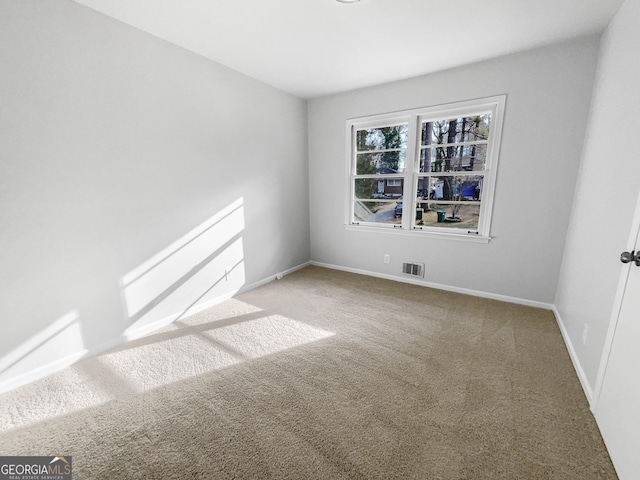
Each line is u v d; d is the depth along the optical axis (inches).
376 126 134.9
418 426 56.2
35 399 64.4
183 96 95.3
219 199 112.2
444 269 127.8
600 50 85.2
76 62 70.8
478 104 108.3
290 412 60.1
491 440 53.0
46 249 70.1
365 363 76.6
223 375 72.3
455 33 84.8
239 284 125.3
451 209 126.9
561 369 73.4
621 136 62.8
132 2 69.2
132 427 56.7
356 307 111.7
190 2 69.4
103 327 82.7
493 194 110.3
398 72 114.0
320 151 152.1
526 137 101.4
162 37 86.8
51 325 72.5
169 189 95.0
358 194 149.4
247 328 96.1
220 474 47.1
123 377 71.7
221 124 109.1
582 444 52.1
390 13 74.2
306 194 159.2
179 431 55.7
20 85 62.9
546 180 100.6
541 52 94.7
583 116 91.9
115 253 83.4
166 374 72.8
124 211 84.3
